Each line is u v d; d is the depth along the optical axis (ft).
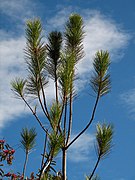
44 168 18.16
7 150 27.12
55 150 18.35
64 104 19.79
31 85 21.97
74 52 22.94
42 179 18.08
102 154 20.27
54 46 23.61
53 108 19.35
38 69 22.31
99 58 21.99
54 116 19.26
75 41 23.27
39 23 22.94
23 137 22.20
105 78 21.72
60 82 20.17
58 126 19.21
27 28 22.80
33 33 22.70
